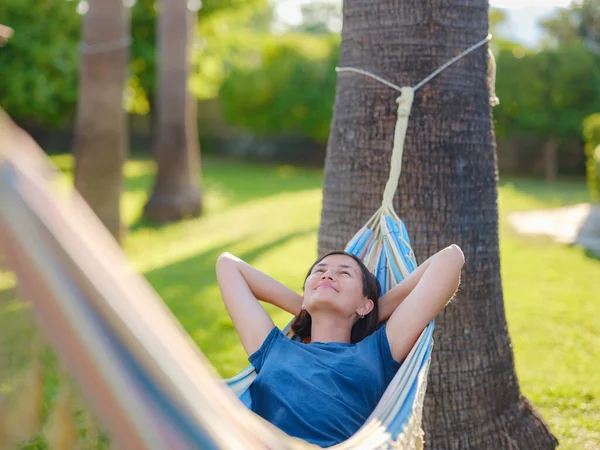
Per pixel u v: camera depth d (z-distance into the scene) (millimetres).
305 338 3604
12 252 1094
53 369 1159
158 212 14773
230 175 24969
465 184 3941
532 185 22266
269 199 18469
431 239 3898
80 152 10977
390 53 3910
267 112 28016
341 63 4129
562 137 23859
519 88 23359
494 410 4070
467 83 3934
